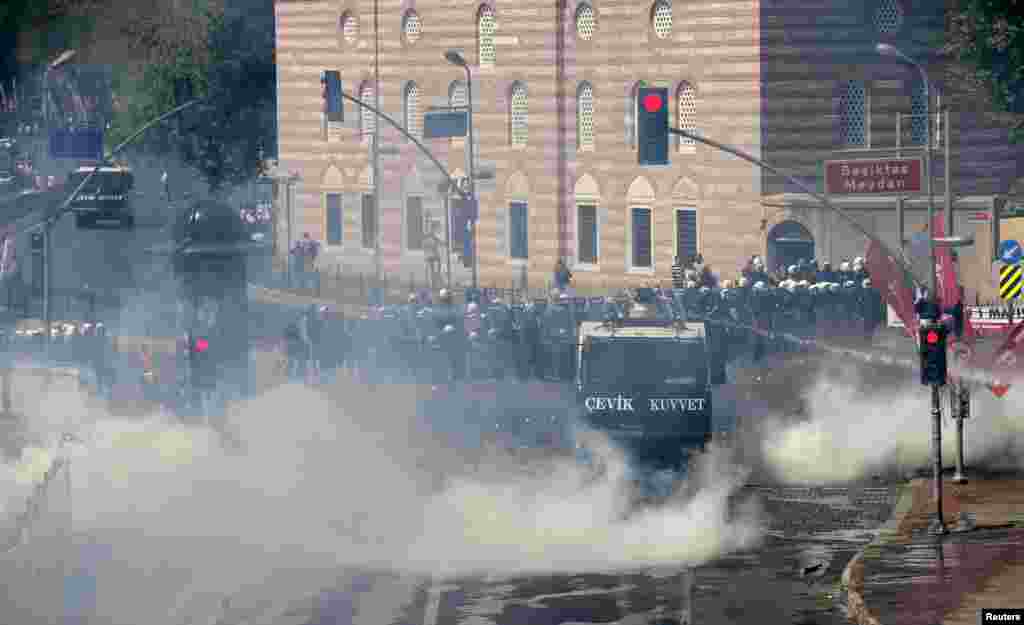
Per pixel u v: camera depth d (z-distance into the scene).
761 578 77.00
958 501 93.62
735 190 199.25
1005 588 71.69
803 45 196.62
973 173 193.88
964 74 189.00
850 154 193.50
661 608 71.19
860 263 160.88
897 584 73.44
